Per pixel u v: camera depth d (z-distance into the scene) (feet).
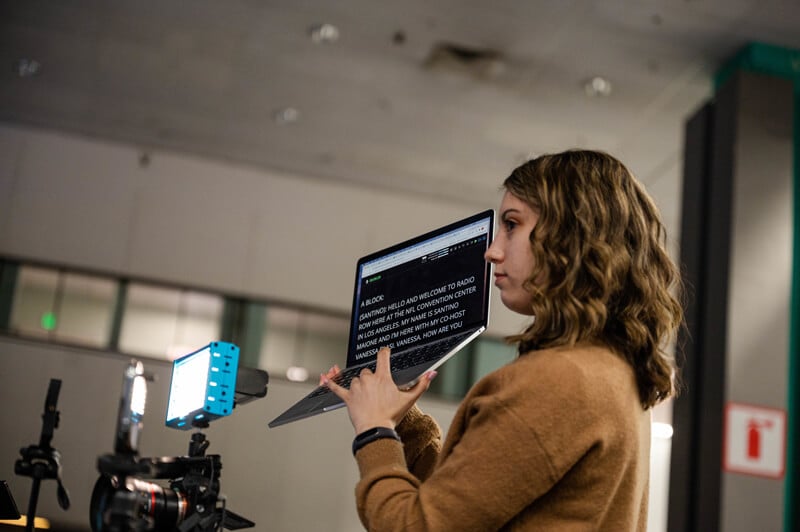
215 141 32.30
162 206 33.45
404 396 4.38
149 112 30.32
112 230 32.89
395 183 34.24
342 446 32.42
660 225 4.47
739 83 22.18
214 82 27.43
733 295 21.31
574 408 3.75
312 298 34.06
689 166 23.76
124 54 26.35
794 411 21.34
